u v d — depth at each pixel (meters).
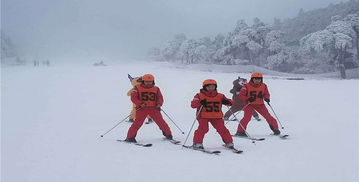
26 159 6.25
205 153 6.68
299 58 45.69
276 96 17.89
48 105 14.80
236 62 48.97
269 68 46.38
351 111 12.52
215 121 7.02
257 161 6.09
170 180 5.11
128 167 5.75
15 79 28.39
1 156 6.44
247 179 5.15
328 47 39.00
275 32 46.72
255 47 47.41
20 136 8.30
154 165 5.86
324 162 6.01
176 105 14.91
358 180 5.10
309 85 23.67
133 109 10.70
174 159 6.24
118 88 22.45
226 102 7.02
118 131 9.12
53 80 27.72
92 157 6.38
